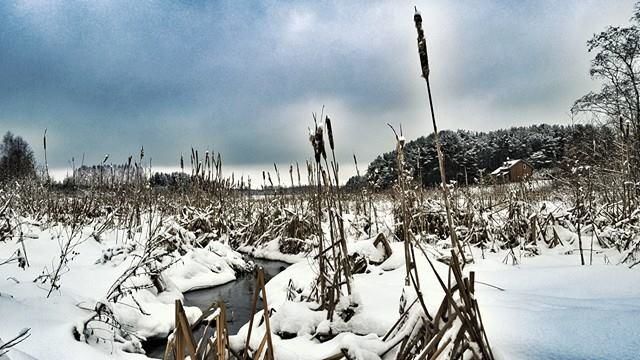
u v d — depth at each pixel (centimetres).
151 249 484
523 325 244
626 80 1147
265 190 1249
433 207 841
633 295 310
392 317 336
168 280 637
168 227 782
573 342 212
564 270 432
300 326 366
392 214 957
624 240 554
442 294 292
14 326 314
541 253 605
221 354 199
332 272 482
